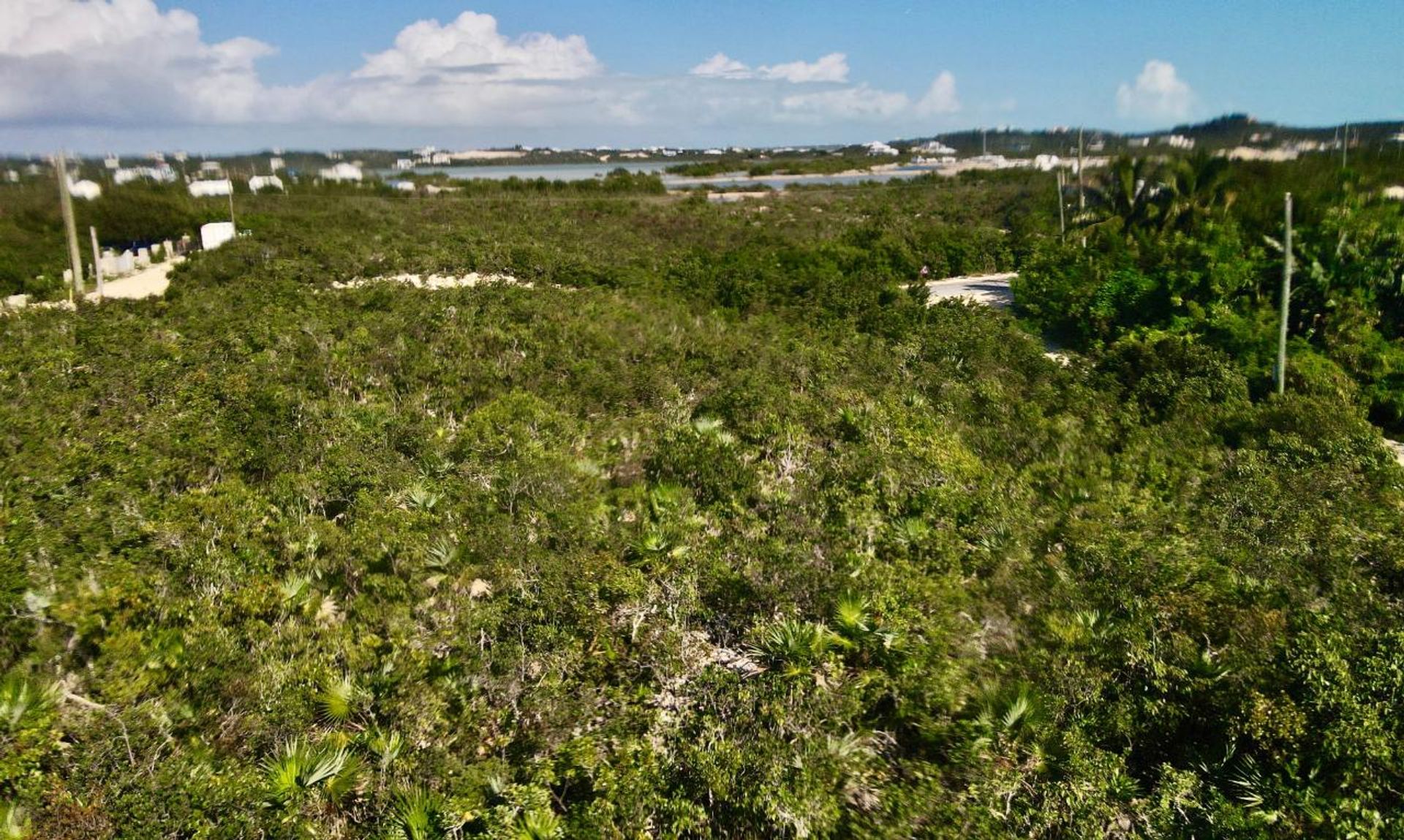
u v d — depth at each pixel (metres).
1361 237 20.98
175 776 6.78
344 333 21.06
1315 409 15.43
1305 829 6.69
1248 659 8.15
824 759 7.36
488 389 17.44
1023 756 7.54
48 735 7.24
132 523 11.16
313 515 11.79
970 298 27.91
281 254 34.38
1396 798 6.86
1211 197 31.39
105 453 13.63
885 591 9.61
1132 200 34.47
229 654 8.52
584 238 42.03
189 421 14.98
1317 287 20.67
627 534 11.05
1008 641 9.09
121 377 17.62
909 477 12.74
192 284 30.11
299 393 16.42
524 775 7.48
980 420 16.66
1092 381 18.98
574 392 17.70
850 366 19.59
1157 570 9.76
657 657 8.64
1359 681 7.69
